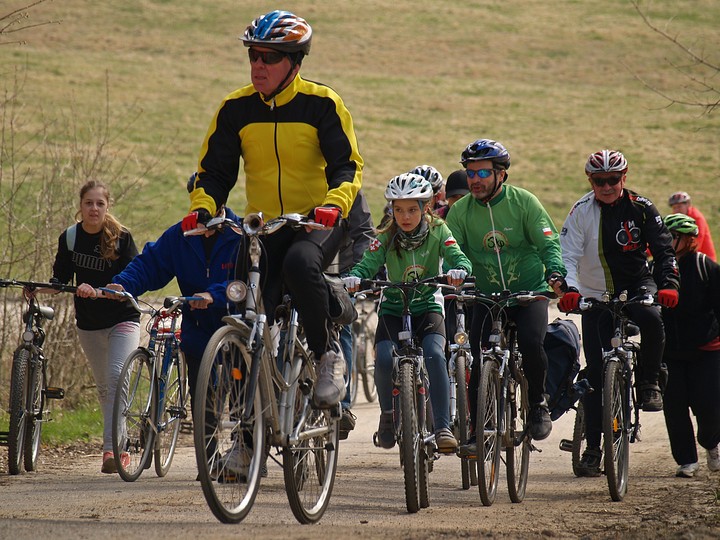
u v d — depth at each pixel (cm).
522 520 1830
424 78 14300
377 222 8244
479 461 2008
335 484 2314
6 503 1939
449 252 2047
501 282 2231
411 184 2022
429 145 11212
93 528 1539
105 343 2525
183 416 2497
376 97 13200
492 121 12312
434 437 1998
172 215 7694
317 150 1633
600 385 2358
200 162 1661
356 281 1891
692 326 2480
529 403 2191
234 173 1678
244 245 1552
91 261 2488
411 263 2080
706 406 2489
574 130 11950
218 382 1469
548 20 17175
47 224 3438
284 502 1969
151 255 2097
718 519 1802
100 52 14050
